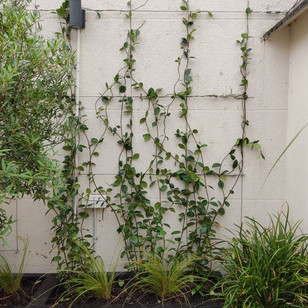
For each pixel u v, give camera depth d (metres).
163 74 2.57
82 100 2.56
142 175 2.58
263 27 2.56
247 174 2.62
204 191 2.61
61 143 2.54
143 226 2.50
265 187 2.62
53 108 2.13
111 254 2.60
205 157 2.60
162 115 2.58
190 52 2.56
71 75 2.32
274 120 2.60
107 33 2.55
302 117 2.35
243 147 2.61
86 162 2.58
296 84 2.45
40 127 2.04
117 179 2.54
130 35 2.52
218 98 2.58
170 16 2.55
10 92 1.76
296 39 2.45
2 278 2.25
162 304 2.14
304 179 2.31
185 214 2.61
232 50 2.56
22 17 1.91
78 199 2.58
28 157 1.92
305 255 2.14
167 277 2.25
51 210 2.58
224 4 2.54
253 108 2.59
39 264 2.59
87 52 2.54
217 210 2.61
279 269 1.98
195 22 2.55
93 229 2.60
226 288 2.13
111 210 2.56
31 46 1.85
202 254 2.48
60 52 2.13
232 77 2.57
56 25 2.52
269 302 1.96
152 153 2.59
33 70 1.92
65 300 2.15
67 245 2.41
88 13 2.54
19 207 2.58
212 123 2.59
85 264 2.41
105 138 2.58
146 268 2.28
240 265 2.14
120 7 2.53
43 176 1.84
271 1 2.55
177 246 2.61
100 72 2.56
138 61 2.56
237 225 2.51
